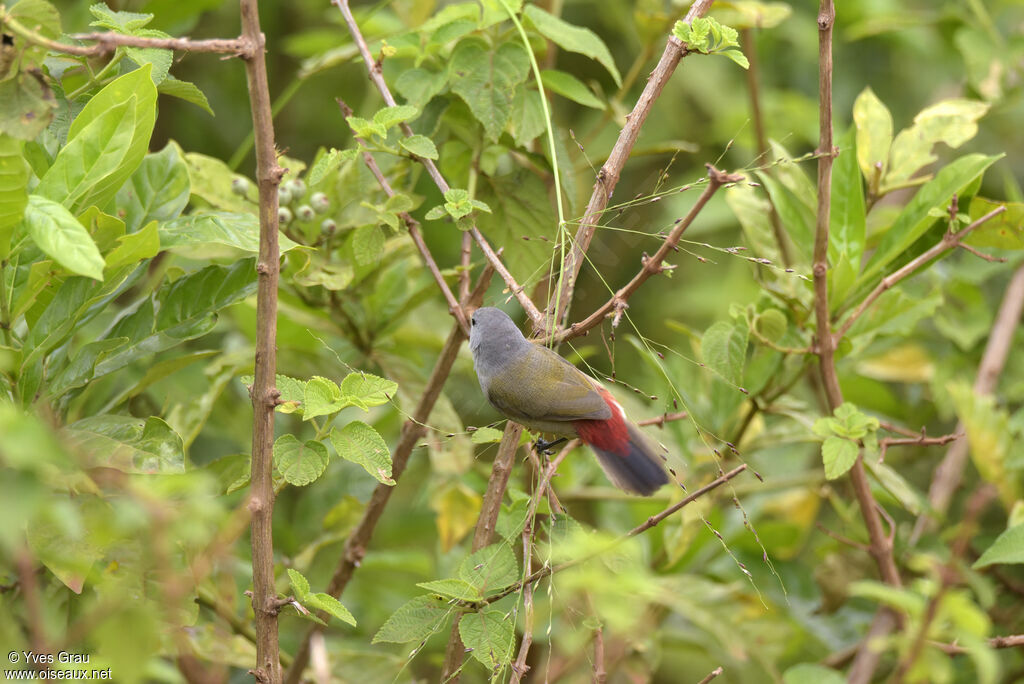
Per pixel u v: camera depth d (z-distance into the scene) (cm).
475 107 780
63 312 622
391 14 1138
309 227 867
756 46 1488
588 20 1462
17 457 420
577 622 760
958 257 1245
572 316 1343
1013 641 650
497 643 569
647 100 666
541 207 835
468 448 884
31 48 515
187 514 451
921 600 490
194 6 1048
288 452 588
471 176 830
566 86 840
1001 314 1041
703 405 955
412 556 991
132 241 595
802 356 884
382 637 594
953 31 1188
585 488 1040
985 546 952
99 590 565
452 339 779
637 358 1380
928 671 488
